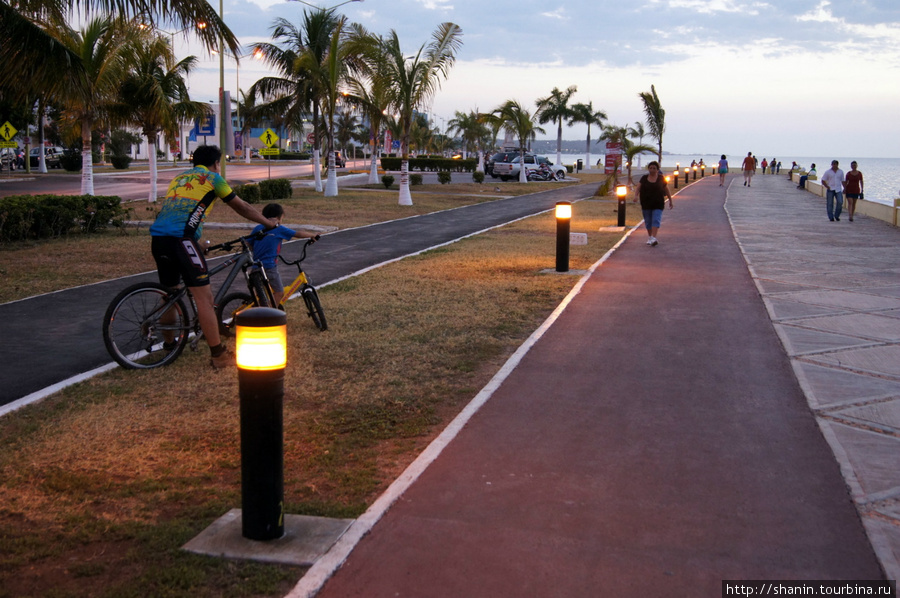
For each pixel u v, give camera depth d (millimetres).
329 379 6164
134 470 4387
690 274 11828
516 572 3219
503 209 26609
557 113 66062
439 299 9555
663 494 3996
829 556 3377
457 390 5871
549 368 6398
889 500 3955
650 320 8375
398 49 26016
